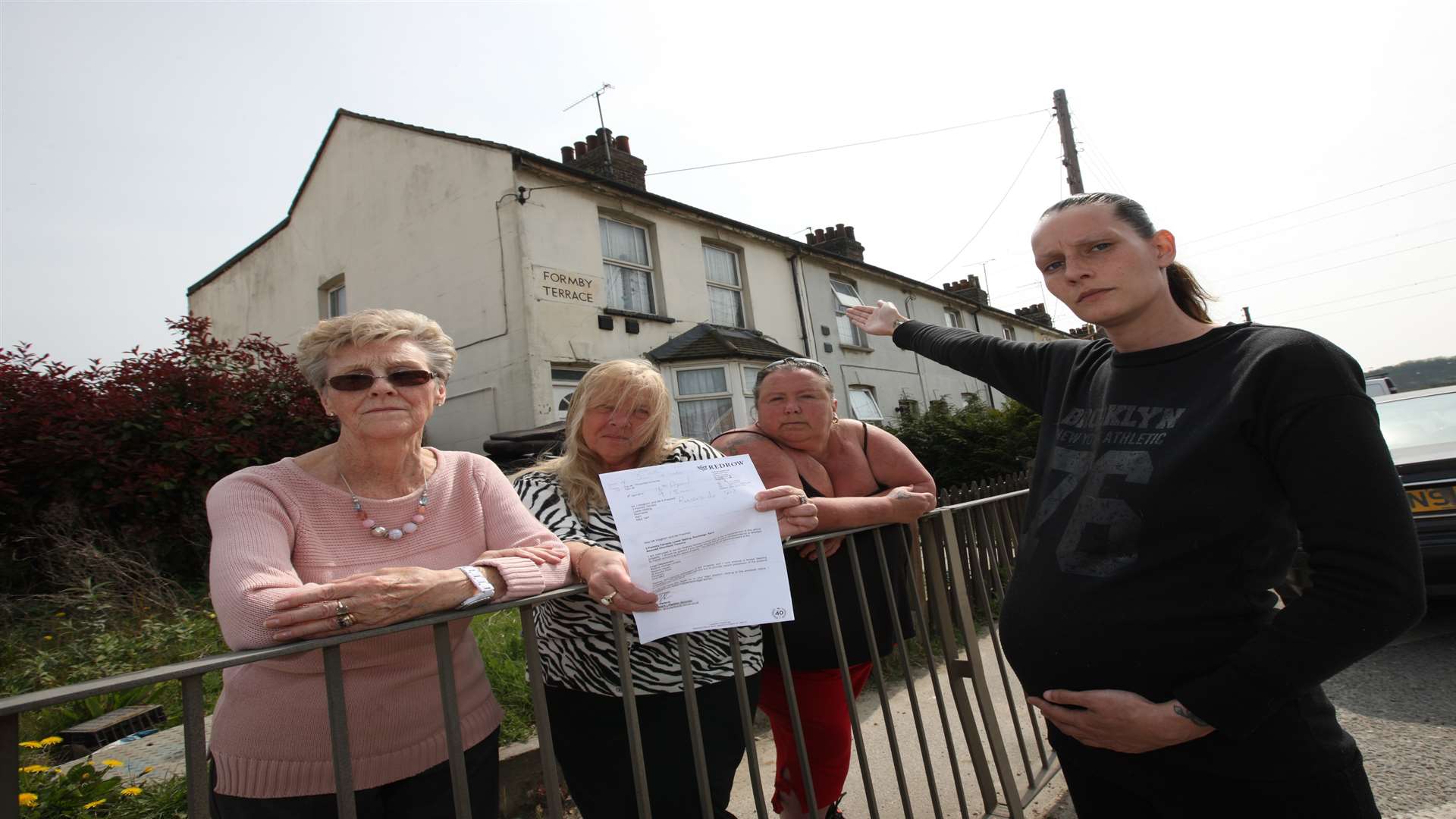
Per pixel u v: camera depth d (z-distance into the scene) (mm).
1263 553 1289
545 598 1405
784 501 1755
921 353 2404
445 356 1621
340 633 1147
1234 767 1275
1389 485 1149
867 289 16016
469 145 9633
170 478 6035
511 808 2641
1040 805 2574
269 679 1364
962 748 3027
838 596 2156
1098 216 1501
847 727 2238
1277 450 1224
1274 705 1178
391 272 10633
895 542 2359
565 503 1812
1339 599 1134
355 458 1539
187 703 987
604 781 1700
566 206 9695
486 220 9375
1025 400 1954
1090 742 1389
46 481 5676
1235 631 1285
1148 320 1502
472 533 1614
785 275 13570
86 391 6094
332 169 11867
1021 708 3422
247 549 1265
